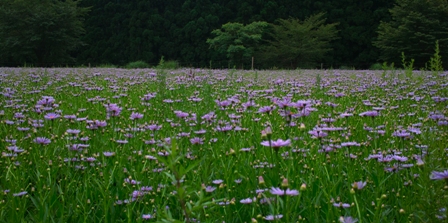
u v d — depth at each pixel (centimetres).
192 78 1062
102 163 342
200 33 3931
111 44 4231
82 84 972
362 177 313
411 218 236
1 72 1338
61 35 3600
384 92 820
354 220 215
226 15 4103
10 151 347
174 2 4250
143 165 345
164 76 700
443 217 206
